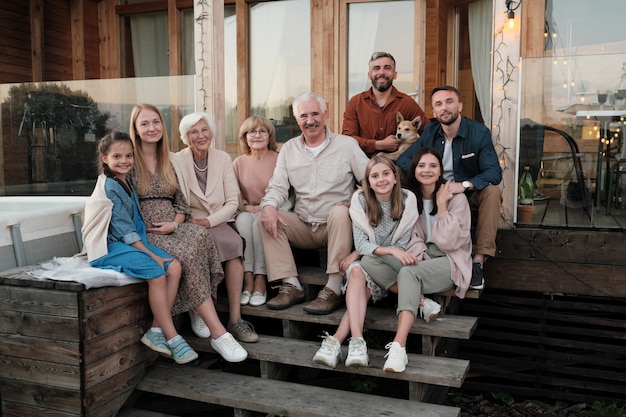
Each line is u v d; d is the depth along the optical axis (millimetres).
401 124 4246
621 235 3541
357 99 4617
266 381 3137
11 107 4965
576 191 3664
